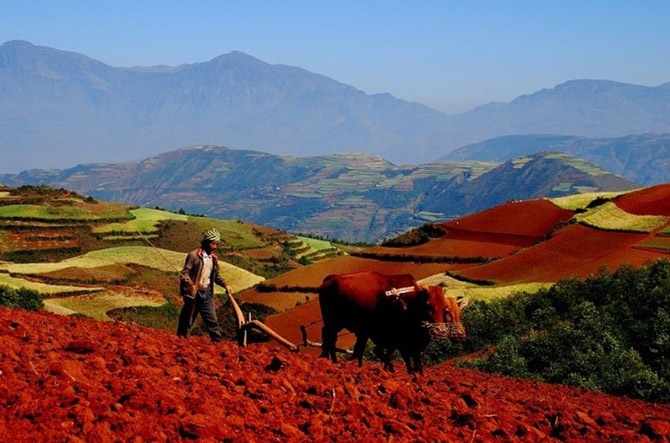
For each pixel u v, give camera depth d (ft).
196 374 29.86
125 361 30.45
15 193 629.51
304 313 232.32
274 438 22.30
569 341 104.58
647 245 222.28
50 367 25.21
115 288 378.53
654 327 105.19
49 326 41.37
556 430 31.48
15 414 20.25
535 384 77.30
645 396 81.66
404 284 48.52
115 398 23.07
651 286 123.65
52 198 617.21
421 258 301.02
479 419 29.19
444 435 26.13
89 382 24.82
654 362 100.89
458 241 309.22
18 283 351.87
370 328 48.96
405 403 30.96
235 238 641.81
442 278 237.86
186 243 595.88
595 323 109.70
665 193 268.41
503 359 105.70
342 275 50.42
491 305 153.79
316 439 23.09
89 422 19.79
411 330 47.42
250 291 315.37
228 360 35.94
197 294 46.11
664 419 40.52
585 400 63.26
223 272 439.22
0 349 27.53
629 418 38.73
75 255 543.39
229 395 26.37
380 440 23.97
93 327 46.65
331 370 39.29
